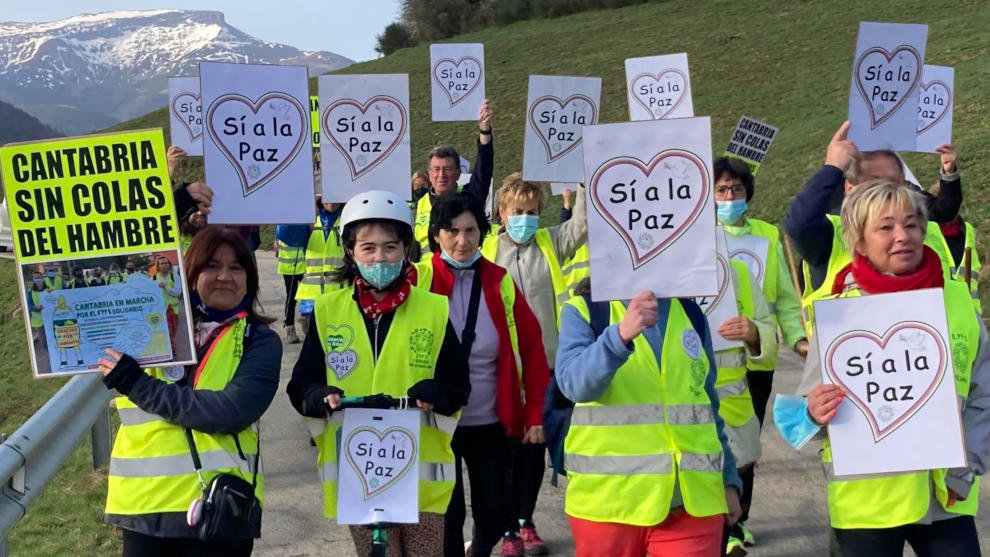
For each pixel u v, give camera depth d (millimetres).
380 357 4324
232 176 5664
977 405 3889
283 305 16016
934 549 3875
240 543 3957
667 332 3996
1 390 14133
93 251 3934
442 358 4395
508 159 33812
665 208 3834
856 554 3895
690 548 3918
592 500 3957
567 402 4195
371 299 4367
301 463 8016
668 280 3840
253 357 4023
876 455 3654
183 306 3945
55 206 3924
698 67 40094
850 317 3688
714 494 3924
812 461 7773
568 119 8547
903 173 5133
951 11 39312
